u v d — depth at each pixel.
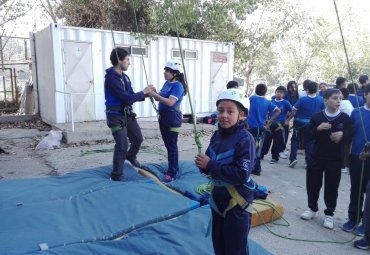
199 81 11.85
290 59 26.55
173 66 4.95
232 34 13.16
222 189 2.41
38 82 10.81
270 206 4.32
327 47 22.25
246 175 2.29
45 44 9.67
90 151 7.51
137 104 10.57
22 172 6.07
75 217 3.74
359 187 4.05
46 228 3.44
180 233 3.46
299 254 3.58
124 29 12.02
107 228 3.56
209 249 3.25
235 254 2.42
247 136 2.38
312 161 4.28
